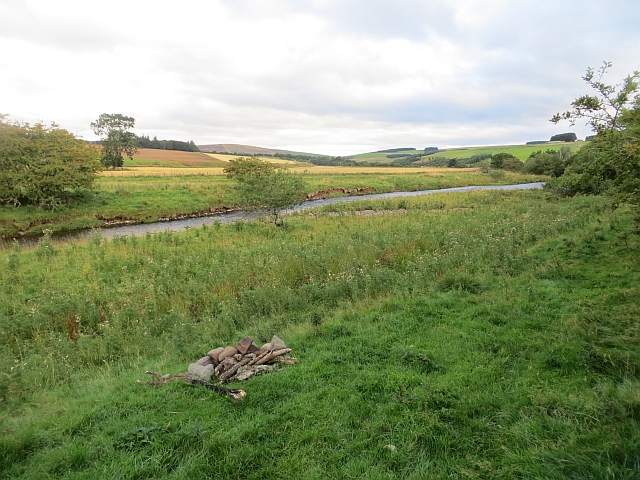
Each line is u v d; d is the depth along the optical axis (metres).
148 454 4.00
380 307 8.12
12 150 24.00
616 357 5.14
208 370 5.67
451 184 53.91
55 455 3.99
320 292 9.35
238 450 3.94
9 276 11.54
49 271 12.39
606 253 10.31
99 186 31.69
